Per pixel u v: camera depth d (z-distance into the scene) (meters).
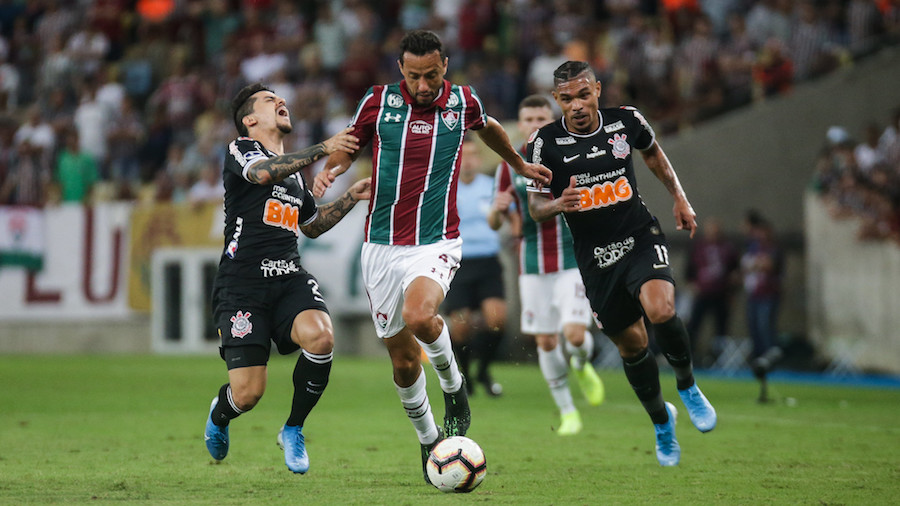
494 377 49.94
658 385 21.70
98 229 64.94
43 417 31.30
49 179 70.00
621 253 21.58
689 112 63.44
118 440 25.92
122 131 72.19
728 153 62.72
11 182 68.19
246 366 19.36
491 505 17.06
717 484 19.27
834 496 17.91
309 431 28.11
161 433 27.39
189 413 32.53
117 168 72.31
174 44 80.81
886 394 41.62
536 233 28.83
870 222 53.78
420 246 19.25
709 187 62.47
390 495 18.05
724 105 63.69
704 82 64.50
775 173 62.97
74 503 17.17
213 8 79.88
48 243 65.50
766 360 37.78
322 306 19.67
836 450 24.28
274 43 72.12
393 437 26.80
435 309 18.39
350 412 33.16
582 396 40.34
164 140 72.69
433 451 17.78
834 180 56.12
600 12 71.12
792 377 52.78
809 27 65.38
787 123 63.12
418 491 18.50
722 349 56.50
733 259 55.75
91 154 71.19
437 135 19.30
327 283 60.56
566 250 28.62
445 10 73.88
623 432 28.14
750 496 17.91
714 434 27.56
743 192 62.75
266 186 19.62
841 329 55.06
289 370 52.75
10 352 65.81
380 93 19.47
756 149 62.97
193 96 73.25
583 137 21.75
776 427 29.28
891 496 17.91
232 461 22.38
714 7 69.81
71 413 32.47
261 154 19.33
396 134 19.25
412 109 19.28
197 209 63.12
